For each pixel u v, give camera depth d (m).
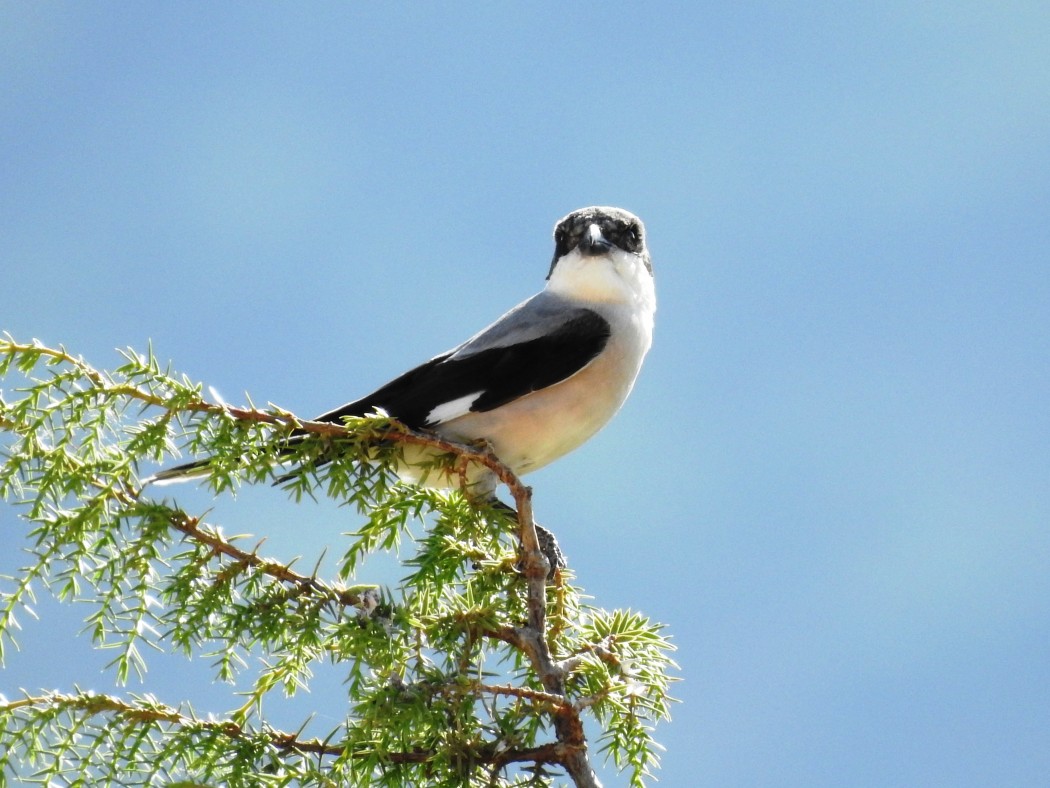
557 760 6.46
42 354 6.04
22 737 5.75
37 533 5.96
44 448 6.03
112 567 6.03
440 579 7.02
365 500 7.00
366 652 6.09
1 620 5.89
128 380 6.20
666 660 7.44
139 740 5.94
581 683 7.43
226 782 6.05
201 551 6.24
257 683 6.48
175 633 6.19
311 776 5.98
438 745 6.32
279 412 6.55
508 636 6.89
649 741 7.30
